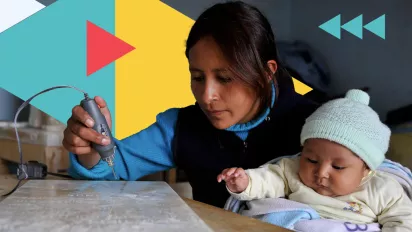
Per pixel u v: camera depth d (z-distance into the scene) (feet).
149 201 1.91
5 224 1.47
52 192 2.09
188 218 1.60
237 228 1.65
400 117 4.76
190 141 2.98
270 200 2.43
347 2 5.57
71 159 2.67
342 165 2.43
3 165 4.80
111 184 2.38
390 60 5.06
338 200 2.51
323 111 2.57
